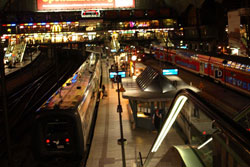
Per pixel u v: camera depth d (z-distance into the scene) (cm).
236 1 6812
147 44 9275
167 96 1844
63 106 1530
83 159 1578
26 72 5984
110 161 1497
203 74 3856
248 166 355
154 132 1916
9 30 8788
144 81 2180
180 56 4747
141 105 1958
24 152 1778
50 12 8862
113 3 8181
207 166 622
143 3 9400
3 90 993
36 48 9875
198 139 1360
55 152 1473
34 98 3553
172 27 9438
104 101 2919
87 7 8156
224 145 408
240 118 943
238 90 2905
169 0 9112
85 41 9044
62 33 8931
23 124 2480
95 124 2144
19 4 8806
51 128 1465
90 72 2692
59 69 6681
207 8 7919
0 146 1914
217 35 7444
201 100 518
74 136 1466
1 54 999
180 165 652
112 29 9194
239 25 5016
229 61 3134
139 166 1299
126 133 1923
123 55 4625
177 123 1880
